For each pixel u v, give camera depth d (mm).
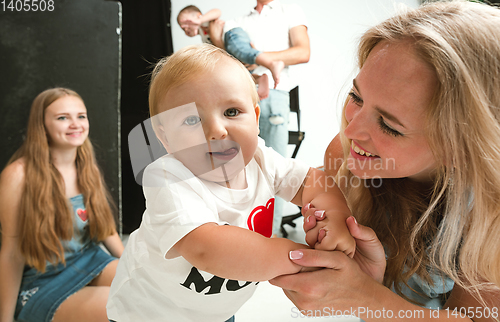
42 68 1512
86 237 1380
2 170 1369
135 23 1861
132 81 1830
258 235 492
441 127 484
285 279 518
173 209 473
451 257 642
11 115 1446
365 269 605
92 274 1262
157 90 506
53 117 1322
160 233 481
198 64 487
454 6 549
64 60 1552
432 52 469
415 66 475
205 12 1960
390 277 708
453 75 466
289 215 1832
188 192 487
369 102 509
